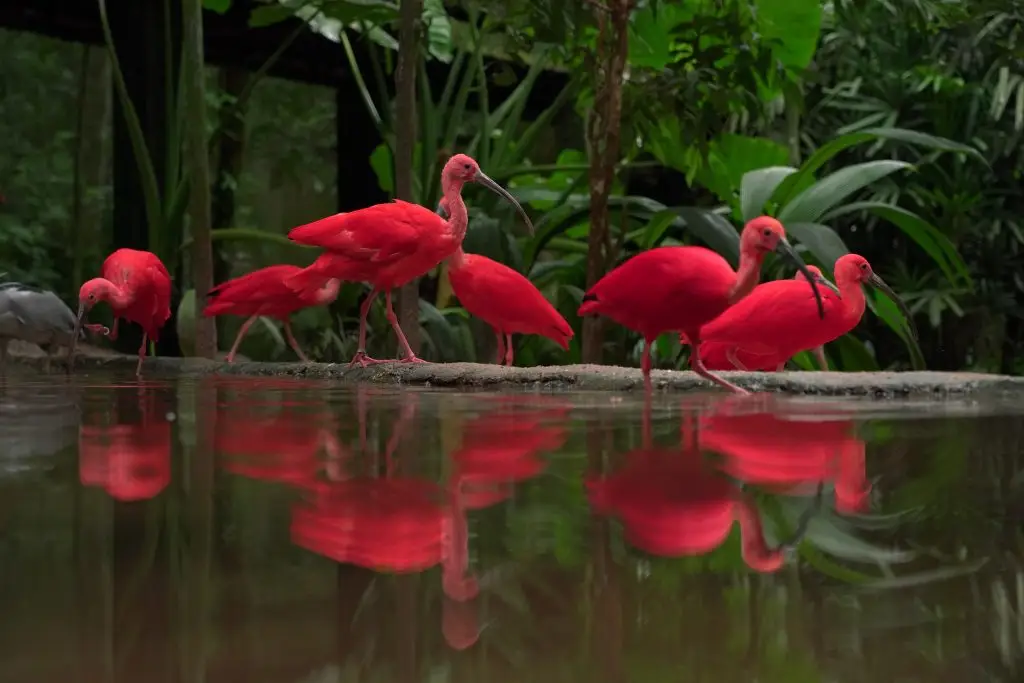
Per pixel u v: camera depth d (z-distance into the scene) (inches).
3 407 198.4
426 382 283.4
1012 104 553.9
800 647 50.8
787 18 456.1
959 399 226.5
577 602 58.9
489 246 422.0
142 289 403.2
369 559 70.1
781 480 103.6
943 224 557.3
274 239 474.9
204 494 95.7
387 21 468.1
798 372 264.8
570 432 149.7
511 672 47.1
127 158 516.1
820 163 426.0
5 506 90.0
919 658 48.8
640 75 430.9
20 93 868.6
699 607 57.5
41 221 838.5
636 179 627.2
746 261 254.2
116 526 81.2
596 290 265.1
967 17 442.0
